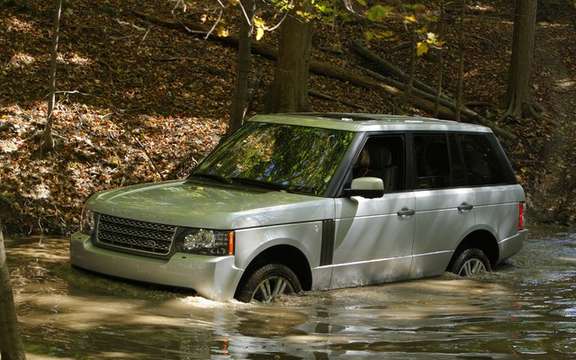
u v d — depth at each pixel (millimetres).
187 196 7688
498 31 27250
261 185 8055
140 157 13359
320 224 7598
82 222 7742
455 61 24078
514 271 9805
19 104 14094
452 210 8898
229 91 17547
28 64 16016
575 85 24469
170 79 17359
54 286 7434
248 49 11859
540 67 25500
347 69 21000
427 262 8695
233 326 6562
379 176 8289
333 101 18719
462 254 9227
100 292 7227
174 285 6992
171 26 20219
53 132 13039
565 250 11602
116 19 19672
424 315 7387
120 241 7352
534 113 21078
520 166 17531
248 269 7242
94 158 12797
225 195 7711
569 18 30422
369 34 9000
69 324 6414
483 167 9492
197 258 6922
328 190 7777
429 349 6266
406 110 18609
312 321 6887
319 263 7641
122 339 6109
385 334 6645
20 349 4578
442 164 8969
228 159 8523
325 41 22516
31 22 18141
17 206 10859
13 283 7551
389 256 8289
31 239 10234
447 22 26500
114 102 15398
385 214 8180
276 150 8367
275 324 6707
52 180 11789
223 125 15570
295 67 16484
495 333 6883
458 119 17344
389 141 8492
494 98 22047
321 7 9008
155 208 7281
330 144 8172
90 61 17094
